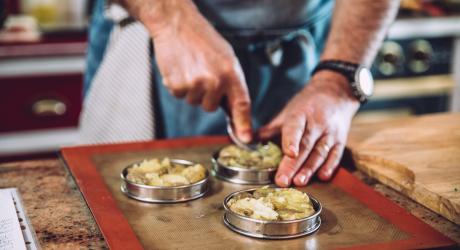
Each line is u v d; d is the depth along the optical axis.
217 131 1.18
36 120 1.81
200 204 0.80
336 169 0.90
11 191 0.82
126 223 0.74
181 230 0.74
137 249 0.68
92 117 1.22
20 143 1.81
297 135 0.89
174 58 0.90
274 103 1.18
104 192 0.82
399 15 2.07
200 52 0.89
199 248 0.70
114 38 1.20
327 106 0.94
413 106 2.09
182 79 0.89
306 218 0.72
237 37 1.14
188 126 1.19
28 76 1.76
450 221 0.77
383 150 0.94
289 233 0.72
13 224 0.73
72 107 1.83
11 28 1.81
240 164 0.89
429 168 0.86
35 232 0.73
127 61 1.18
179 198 0.81
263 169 0.87
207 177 0.84
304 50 1.17
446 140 0.98
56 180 0.87
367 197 0.82
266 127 0.96
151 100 1.18
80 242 0.71
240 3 1.12
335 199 0.82
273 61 1.16
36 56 1.75
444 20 2.06
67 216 0.77
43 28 1.93
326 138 0.91
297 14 1.15
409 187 0.83
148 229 0.74
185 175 0.84
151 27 0.92
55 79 1.79
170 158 0.95
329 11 1.20
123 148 0.98
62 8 2.00
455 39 2.08
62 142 1.85
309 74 1.18
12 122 1.79
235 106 0.90
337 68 0.98
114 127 1.20
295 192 0.77
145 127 1.18
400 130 1.03
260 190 0.79
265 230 0.72
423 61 2.05
